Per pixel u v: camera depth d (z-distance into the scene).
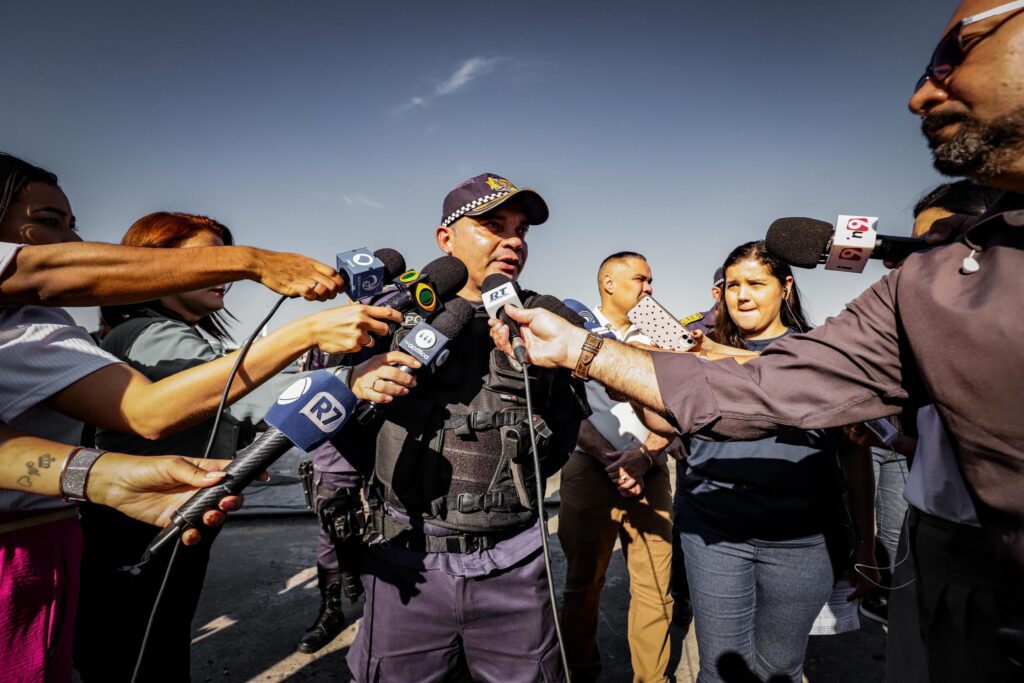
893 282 1.06
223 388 1.06
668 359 1.17
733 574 1.95
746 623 1.97
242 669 2.72
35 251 0.93
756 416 1.09
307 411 1.06
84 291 0.96
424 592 1.40
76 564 1.19
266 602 3.39
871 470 2.10
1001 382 0.84
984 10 0.82
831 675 2.71
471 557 1.41
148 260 0.97
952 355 0.90
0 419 1.03
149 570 1.62
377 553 1.45
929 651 1.25
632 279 3.01
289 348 1.07
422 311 1.34
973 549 1.15
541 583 1.48
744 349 2.41
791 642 1.92
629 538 2.51
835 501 1.92
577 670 2.43
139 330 1.81
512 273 1.69
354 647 1.51
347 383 1.18
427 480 1.38
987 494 0.89
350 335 1.04
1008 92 0.82
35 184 1.32
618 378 1.20
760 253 2.24
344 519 2.58
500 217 1.63
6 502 1.02
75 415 1.11
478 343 1.50
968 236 0.95
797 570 1.88
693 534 2.04
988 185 0.95
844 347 1.08
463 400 1.43
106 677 1.62
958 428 0.92
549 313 1.26
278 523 4.79
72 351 1.08
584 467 2.53
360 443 1.45
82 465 0.97
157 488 0.99
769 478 1.87
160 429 1.08
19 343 1.03
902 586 1.46
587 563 2.48
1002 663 1.09
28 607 1.05
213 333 2.39
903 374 1.07
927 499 1.27
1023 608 0.91
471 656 1.47
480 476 1.40
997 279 0.88
